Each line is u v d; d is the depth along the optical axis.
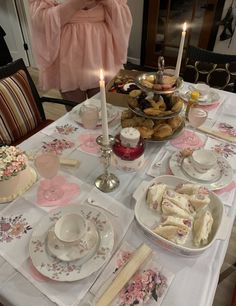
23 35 3.27
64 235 0.69
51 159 0.84
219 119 1.23
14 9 3.03
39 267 0.65
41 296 0.61
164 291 0.63
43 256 0.68
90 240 0.70
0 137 1.34
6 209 0.81
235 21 2.82
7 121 1.35
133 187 0.90
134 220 0.78
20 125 1.42
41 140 1.09
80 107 1.28
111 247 0.70
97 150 1.04
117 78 1.42
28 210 0.81
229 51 3.05
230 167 0.95
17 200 0.83
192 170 0.93
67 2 1.64
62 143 1.08
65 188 0.88
